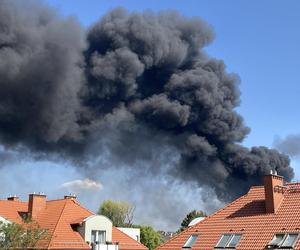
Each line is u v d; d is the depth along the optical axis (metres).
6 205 39.22
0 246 25.33
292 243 23.03
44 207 39.03
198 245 27.20
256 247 24.22
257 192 29.48
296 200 26.27
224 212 29.23
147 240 73.19
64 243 33.81
